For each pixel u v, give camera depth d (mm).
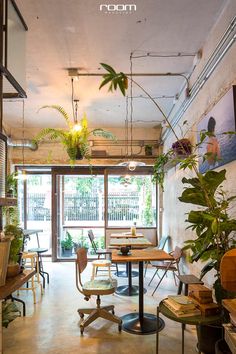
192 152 3795
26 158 6734
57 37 3113
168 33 3070
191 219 2191
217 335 2387
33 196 7211
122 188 7090
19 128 6750
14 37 2307
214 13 2754
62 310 3646
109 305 3537
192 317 2111
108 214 7055
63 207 7234
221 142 2707
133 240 4793
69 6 2627
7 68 2148
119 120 6254
